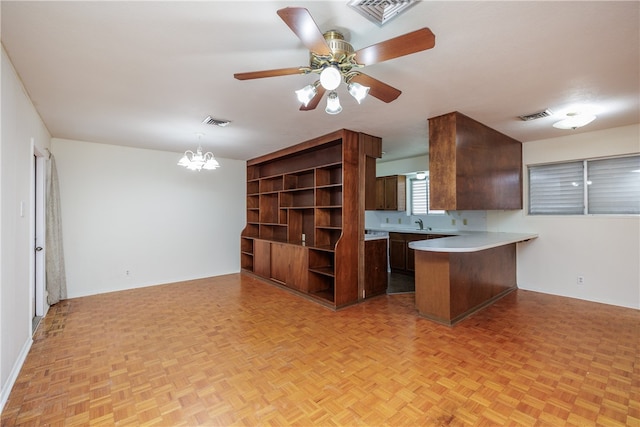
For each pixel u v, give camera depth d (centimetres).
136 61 203
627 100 274
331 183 445
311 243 459
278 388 203
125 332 296
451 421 171
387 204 608
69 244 420
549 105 287
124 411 180
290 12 121
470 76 225
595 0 143
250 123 342
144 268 482
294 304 387
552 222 425
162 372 223
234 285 486
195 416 176
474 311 353
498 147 385
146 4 146
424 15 154
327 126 357
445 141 311
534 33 171
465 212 518
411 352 254
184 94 257
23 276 246
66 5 146
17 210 229
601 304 379
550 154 422
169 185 507
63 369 227
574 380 210
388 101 217
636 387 201
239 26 164
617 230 374
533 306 373
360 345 268
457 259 328
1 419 172
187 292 444
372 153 405
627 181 372
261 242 521
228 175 574
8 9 148
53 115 312
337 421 172
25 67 210
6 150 200
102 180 446
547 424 168
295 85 238
